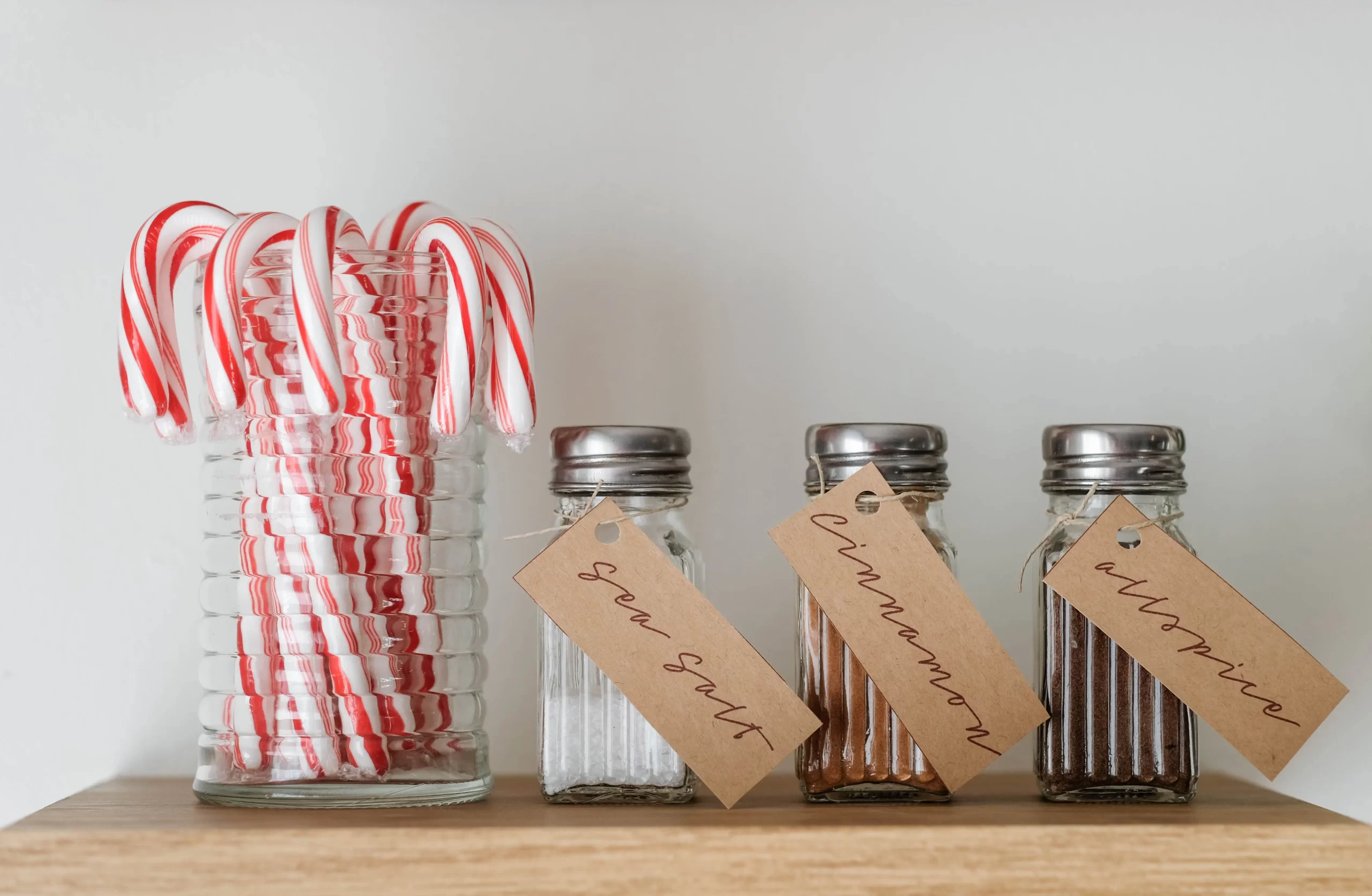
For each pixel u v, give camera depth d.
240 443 0.68
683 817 0.62
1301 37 0.91
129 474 0.85
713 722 0.64
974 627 0.66
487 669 0.74
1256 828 0.59
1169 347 0.91
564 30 0.90
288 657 0.65
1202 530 0.90
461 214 0.89
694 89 0.90
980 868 0.59
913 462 0.67
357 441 0.66
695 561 0.70
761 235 0.90
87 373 0.86
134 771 0.84
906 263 0.90
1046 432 0.71
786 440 0.89
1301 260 0.91
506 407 0.65
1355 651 0.89
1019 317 0.90
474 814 0.63
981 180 0.91
